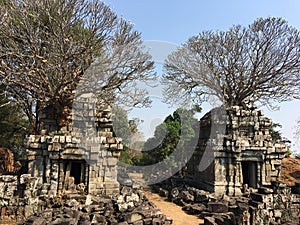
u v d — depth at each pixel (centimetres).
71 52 1165
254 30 1873
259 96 1933
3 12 1152
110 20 1263
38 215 756
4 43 1184
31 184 869
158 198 1264
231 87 1933
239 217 817
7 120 1614
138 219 768
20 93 1392
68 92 1138
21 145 1752
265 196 890
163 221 802
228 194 1195
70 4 1238
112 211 816
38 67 1173
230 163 1240
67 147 985
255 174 1268
